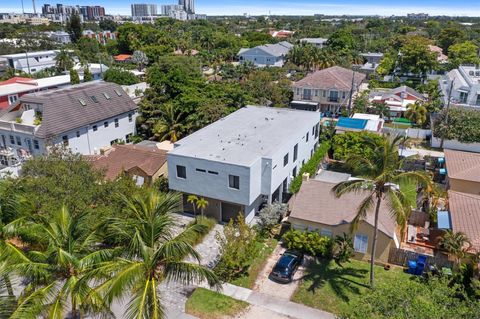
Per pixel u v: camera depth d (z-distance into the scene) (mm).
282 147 33281
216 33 150375
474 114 51250
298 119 42500
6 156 44406
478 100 60125
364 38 146625
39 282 17719
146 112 52531
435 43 135250
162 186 35375
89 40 132500
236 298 23391
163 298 23250
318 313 22172
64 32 168375
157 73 55156
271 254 28062
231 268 25094
